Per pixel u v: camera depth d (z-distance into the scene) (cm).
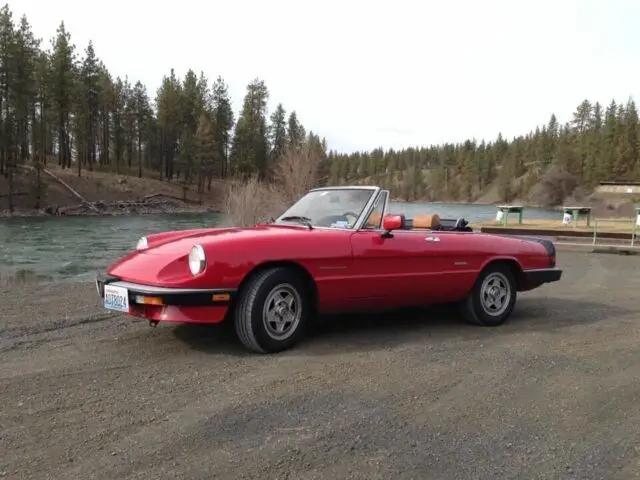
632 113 10456
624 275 985
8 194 5038
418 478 230
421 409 307
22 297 650
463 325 526
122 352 405
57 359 386
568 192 8750
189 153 7138
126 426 272
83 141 6450
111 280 407
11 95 5088
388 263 455
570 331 511
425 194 13300
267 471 230
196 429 270
